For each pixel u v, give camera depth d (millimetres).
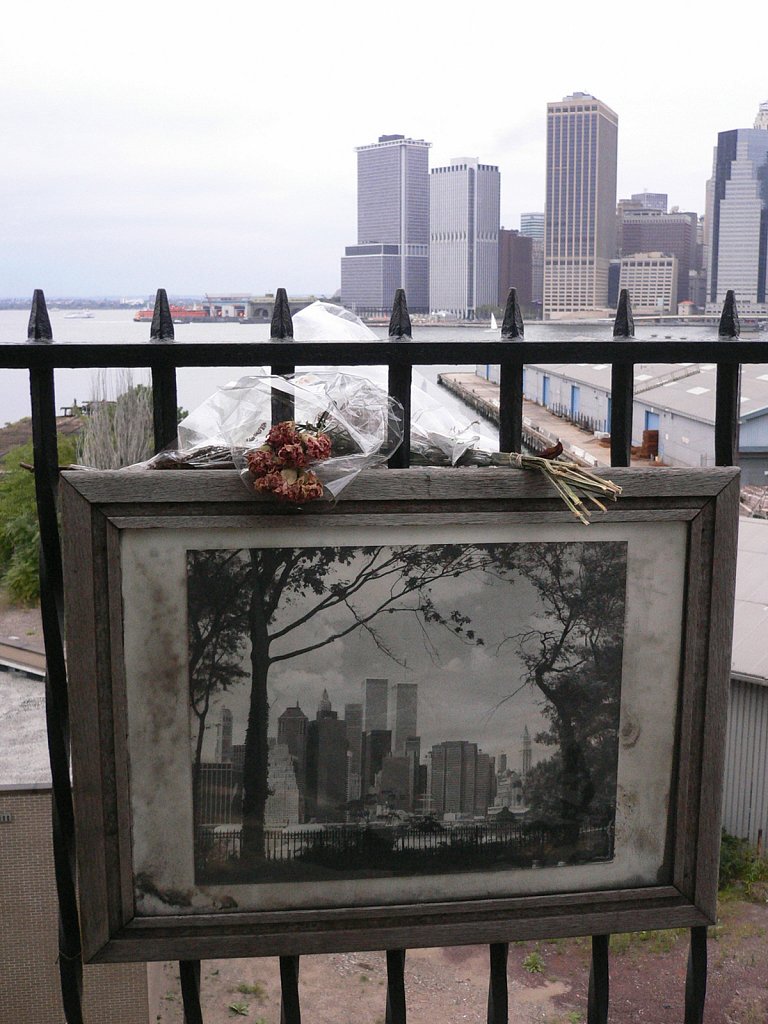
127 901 1192
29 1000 5086
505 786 1220
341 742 1191
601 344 1158
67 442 9211
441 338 1147
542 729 1213
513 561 1181
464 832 1223
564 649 1204
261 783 1190
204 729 1178
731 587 1201
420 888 1229
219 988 5984
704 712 1226
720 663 1217
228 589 1154
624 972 6223
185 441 1225
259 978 6090
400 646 1181
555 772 1223
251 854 1205
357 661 1180
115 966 5113
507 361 1150
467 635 1188
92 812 1171
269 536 1145
